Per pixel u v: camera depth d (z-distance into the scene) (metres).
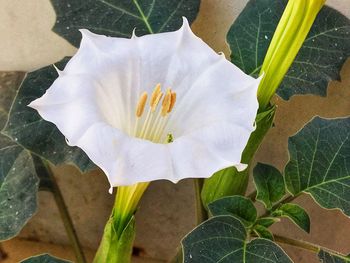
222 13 0.34
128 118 0.26
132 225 0.26
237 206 0.29
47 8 0.34
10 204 0.32
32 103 0.21
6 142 0.33
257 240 0.27
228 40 0.33
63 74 0.23
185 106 0.26
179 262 0.32
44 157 0.31
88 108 0.21
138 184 0.24
